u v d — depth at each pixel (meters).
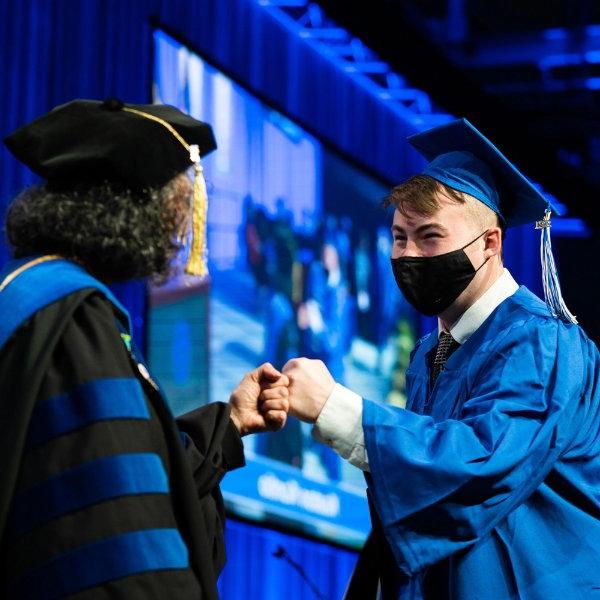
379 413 2.19
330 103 7.15
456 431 2.14
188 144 1.85
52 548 1.53
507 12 7.51
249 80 6.42
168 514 1.61
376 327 7.25
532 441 2.15
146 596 1.53
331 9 6.57
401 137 7.90
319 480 6.55
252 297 6.22
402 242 2.37
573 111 8.74
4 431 1.57
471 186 2.36
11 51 4.84
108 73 5.31
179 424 2.12
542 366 2.22
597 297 10.12
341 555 6.71
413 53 7.10
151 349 5.48
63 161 1.73
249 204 6.28
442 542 2.13
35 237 1.74
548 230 2.45
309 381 2.22
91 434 1.57
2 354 1.62
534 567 2.15
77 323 1.65
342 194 7.10
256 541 6.09
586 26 7.53
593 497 2.23
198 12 6.00
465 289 2.35
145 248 1.75
